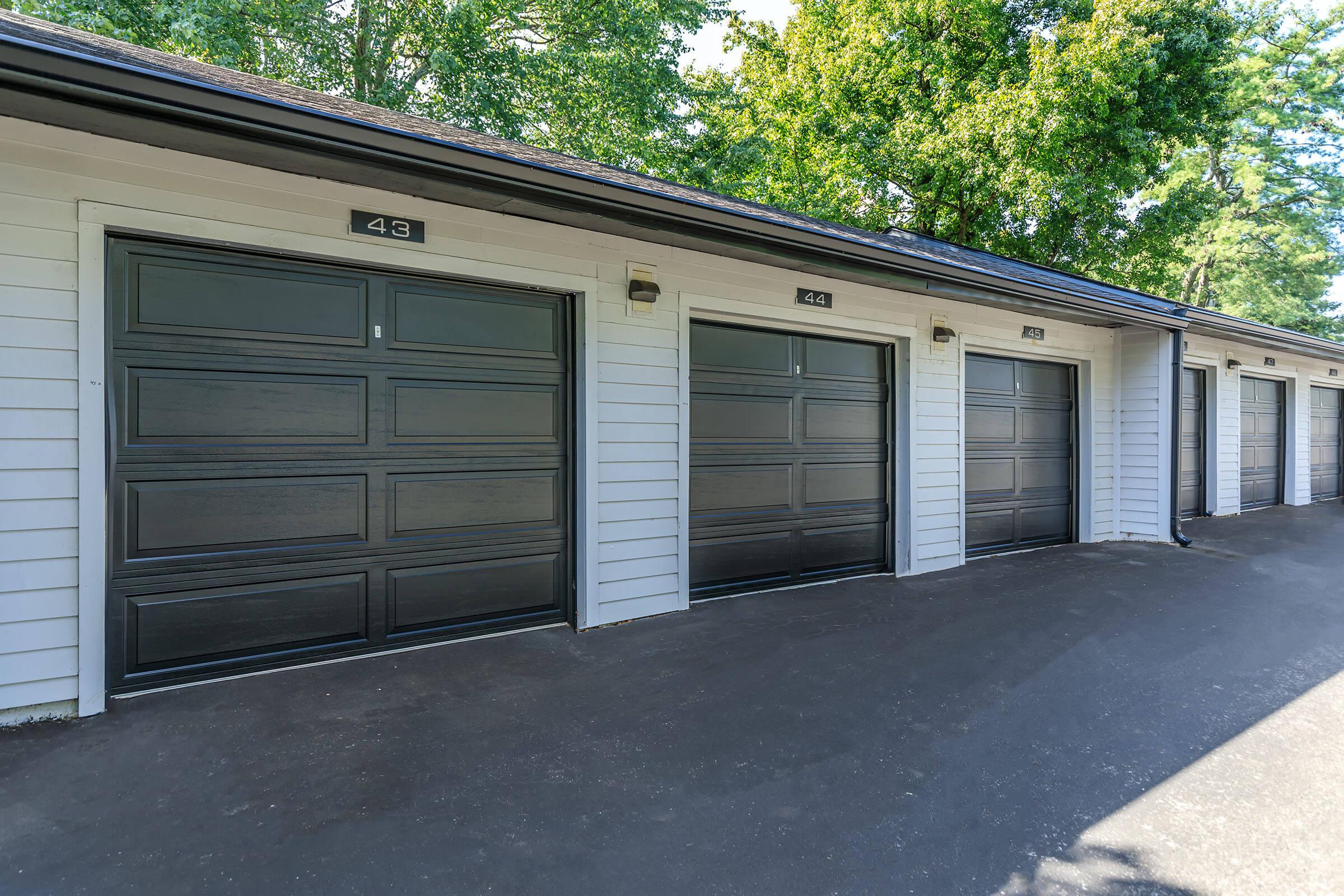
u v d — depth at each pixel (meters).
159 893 1.90
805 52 16.06
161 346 3.21
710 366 5.22
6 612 2.85
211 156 3.19
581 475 4.45
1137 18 12.13
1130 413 8.18
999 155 12.98
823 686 3.54
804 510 5.80
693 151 15.27
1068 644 4.23
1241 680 3.64
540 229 4.24
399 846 2.14
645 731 3.00
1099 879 2.01
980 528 7.13
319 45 11.43
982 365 7.13
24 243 2.86
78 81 2.39
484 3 11.85
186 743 2.78
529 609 4.41
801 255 4.58
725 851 2.14
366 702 3.22
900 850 2.15
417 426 3.94
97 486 3.01
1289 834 2.24
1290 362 11.45
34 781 2.46
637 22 12.84
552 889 1.95
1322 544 7.79
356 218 3.60
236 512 3.41
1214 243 24.14
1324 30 21.83
